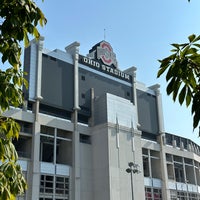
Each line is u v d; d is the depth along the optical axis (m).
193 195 80.38
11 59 5.15
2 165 5.01
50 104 61.16
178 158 82.56
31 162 54.66
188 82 4.37
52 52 64.69
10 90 5.17
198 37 4.38
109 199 57.66
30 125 57.53
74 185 58.66
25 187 5.11
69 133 62.88
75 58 67.69
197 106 4.23
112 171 59.88
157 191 72.12
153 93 82.88
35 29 5.12
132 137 66.06
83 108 66.00
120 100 68.00
